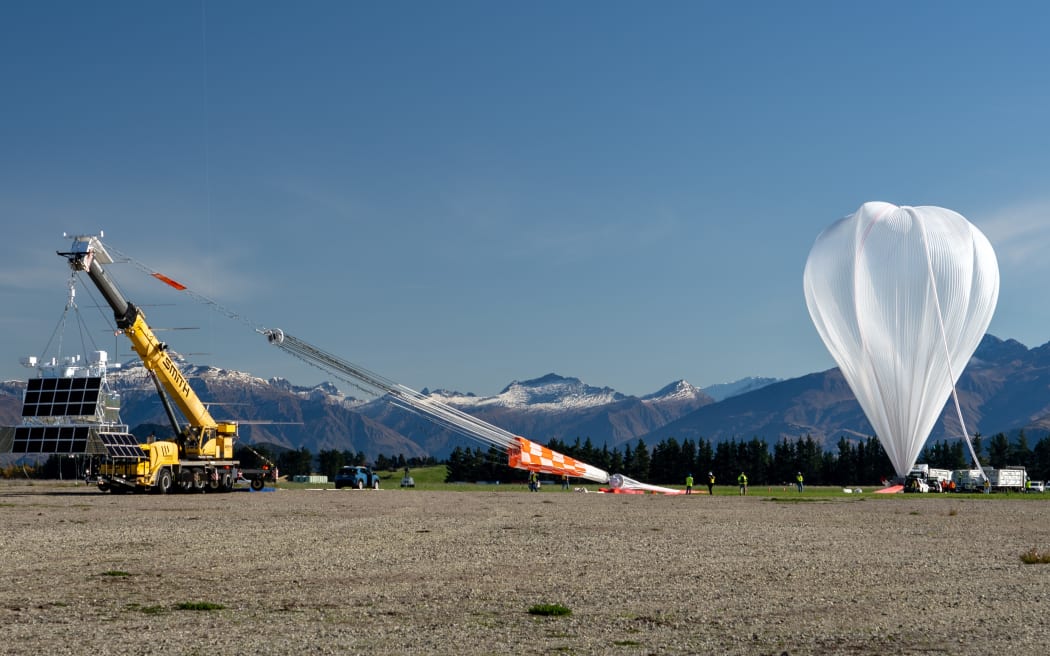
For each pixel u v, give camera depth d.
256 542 35.09
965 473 140.50
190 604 20.47
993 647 16.86
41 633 17.47
